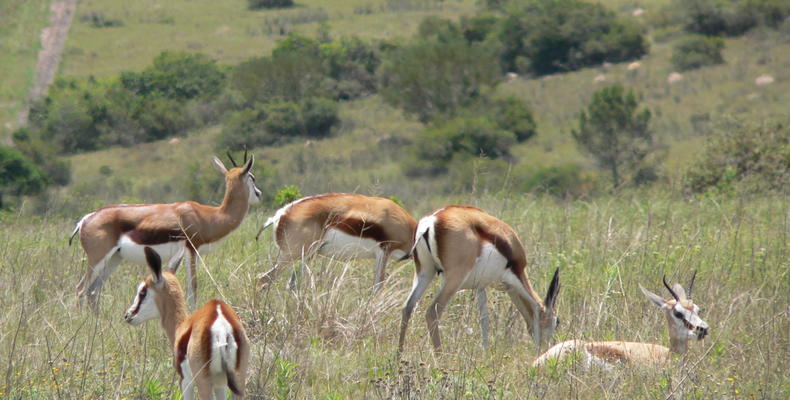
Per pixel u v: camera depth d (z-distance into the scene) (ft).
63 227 181.47
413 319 106.52
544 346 99.60
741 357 88.12
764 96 633.20
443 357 91.91
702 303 108.58
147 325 96.94
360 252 117.91
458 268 99.09
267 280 111.45
